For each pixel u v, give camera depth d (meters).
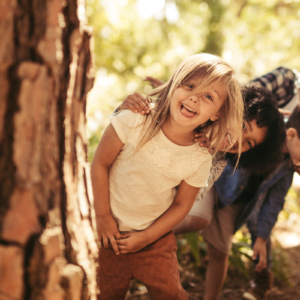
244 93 2.02
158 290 1.79
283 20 10.33
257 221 2.56
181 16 11.58
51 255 0.98
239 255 2.88
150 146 1.69
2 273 0.94
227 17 11.57
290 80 2.68
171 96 1.67
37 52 0.95
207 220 2.31
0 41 0.92
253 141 2.02
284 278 2.96
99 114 4.75
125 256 1.79
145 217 1.76
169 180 1.72
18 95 0.93
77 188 1.17
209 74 1.64
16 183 0.94
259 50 10.13
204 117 1.65
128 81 8.69
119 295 1.85
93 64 1.21
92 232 1.22
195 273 2.96
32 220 0.96
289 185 2.48
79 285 1.07
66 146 1.08
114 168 1.76
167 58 10.44
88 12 6.58
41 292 0.97
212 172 2.02
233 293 2.78
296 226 4.06
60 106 1.06
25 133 0.94
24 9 0.94
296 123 2.21
